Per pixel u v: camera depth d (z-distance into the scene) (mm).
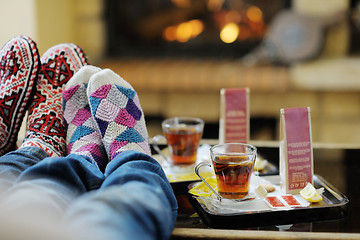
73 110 1037
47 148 962
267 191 844
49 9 2289
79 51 1195
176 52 2650
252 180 870
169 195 711
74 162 694
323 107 2346
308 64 2363
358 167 1000
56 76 1133
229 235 707
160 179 707
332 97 2330
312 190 809
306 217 766
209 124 2445
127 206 524
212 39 2625
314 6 2418
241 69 2387
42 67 1145
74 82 1050
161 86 2363
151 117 2467
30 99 1087
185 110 2436
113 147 909
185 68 2416
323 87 2244
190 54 2643
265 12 2576
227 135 1018
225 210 767
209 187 790
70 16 2576
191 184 877
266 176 925
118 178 650
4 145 1071
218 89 2328
